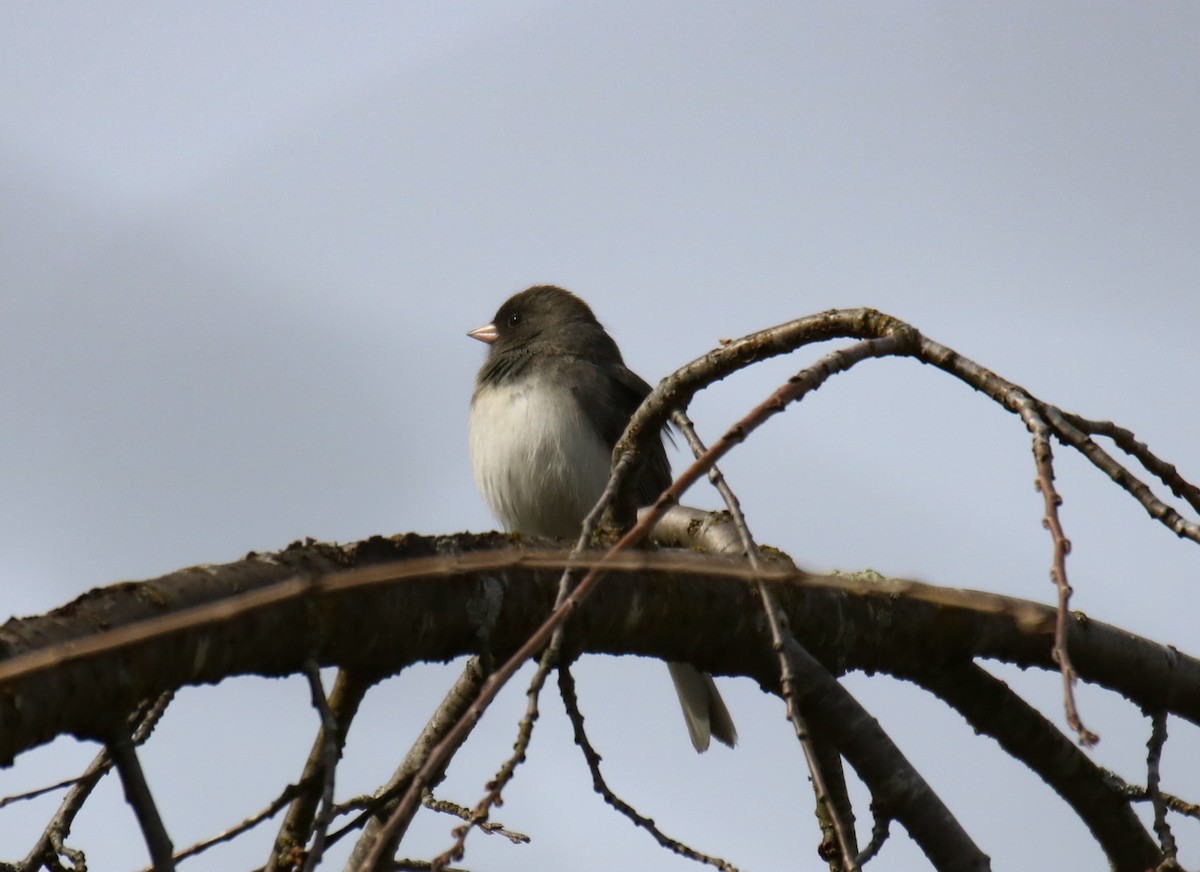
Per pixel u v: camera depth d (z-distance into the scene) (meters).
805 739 4.11
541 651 4.91
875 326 5.24
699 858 4.98
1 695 3.66
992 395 4.84
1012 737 6.17
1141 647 6.23
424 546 4.80
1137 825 6.27
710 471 4.81
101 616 3.96
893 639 5.86
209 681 4.22
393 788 4.56
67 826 5.52
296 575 4.41
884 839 5.27
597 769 5.09
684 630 5.38
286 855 4.71
